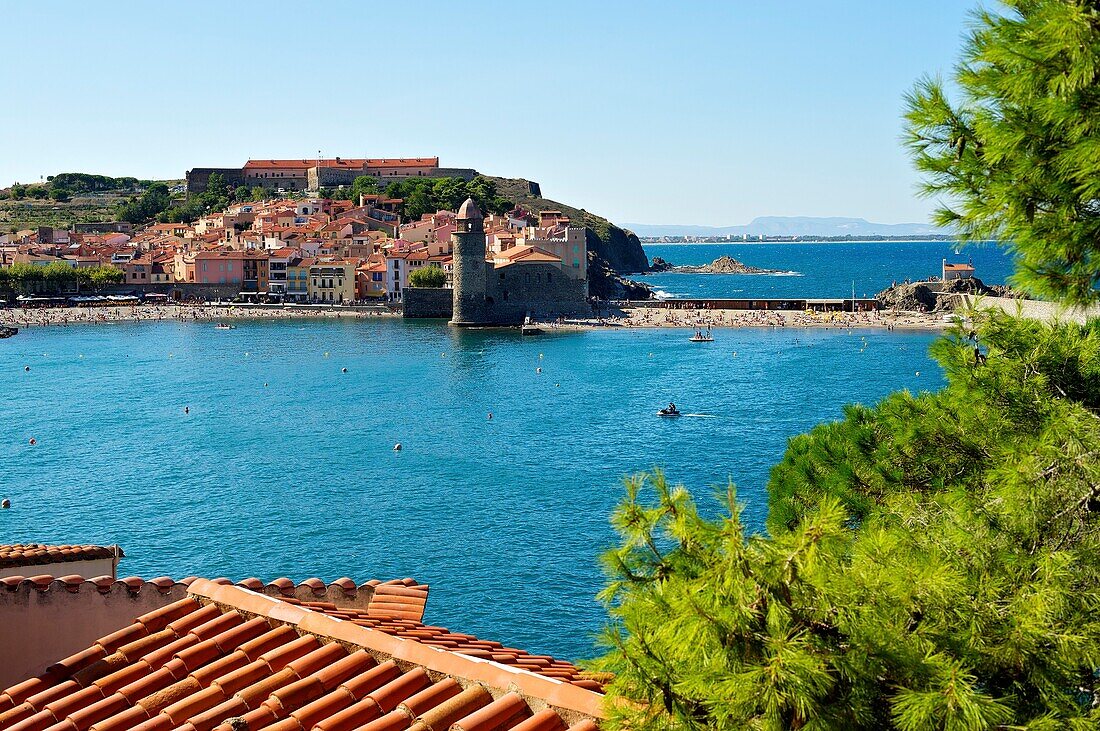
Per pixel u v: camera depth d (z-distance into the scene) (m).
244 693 14.14
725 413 120.88
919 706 9.52
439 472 90.19
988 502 14.58
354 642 15.28
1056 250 11.15
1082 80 9.96
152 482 87.25
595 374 159.00
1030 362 18.30
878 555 11.73
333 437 107.50
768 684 9.41
